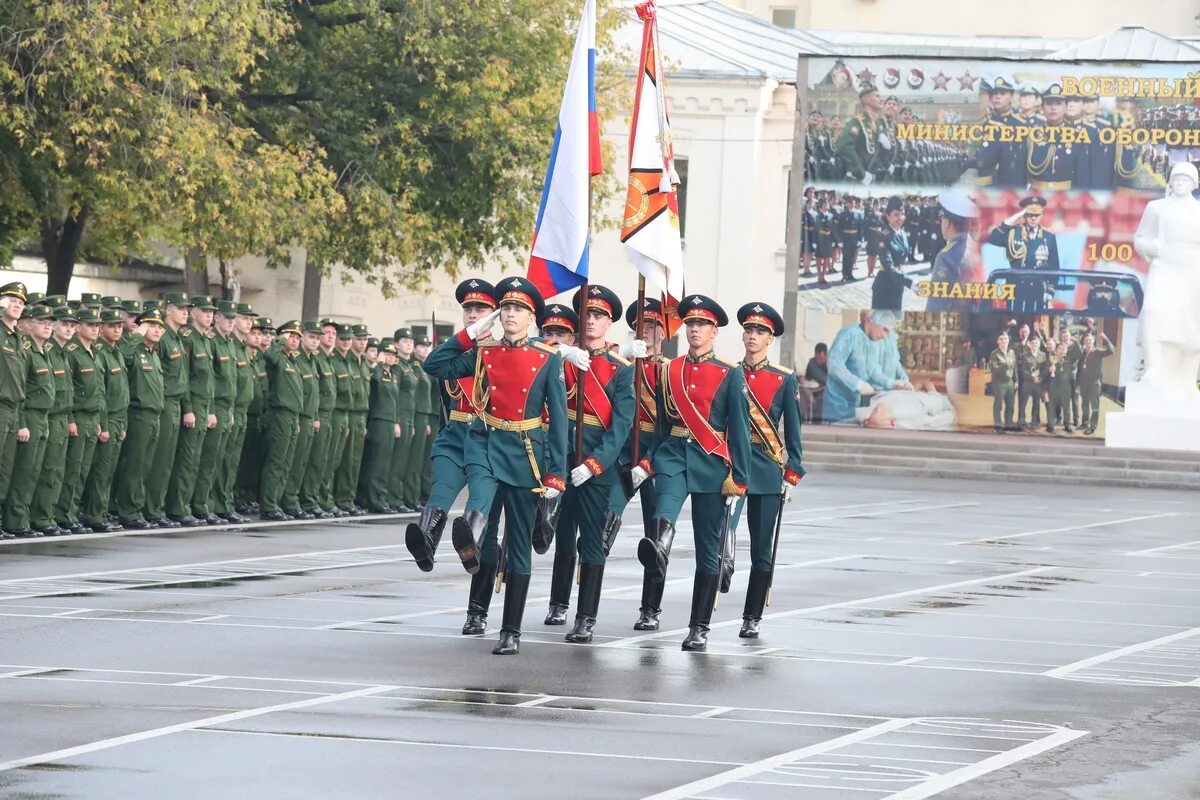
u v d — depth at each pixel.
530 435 23.50
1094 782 16.48
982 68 87.12
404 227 62.31
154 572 31.58
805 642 25.62
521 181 66.00
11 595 27.72
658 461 25.14
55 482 38.00
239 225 55.38
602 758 16.86
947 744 18.14
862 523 50.22
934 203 87.62
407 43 62.69
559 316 26.06
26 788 14.98
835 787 15.90
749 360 26.14
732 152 94.56
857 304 88.38
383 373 48.38
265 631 24.67
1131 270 86.25
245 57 54.16
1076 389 86.75
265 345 45.12
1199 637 27.62
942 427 87.94
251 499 46.28
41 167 55.66
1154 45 101.62
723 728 18.59
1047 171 86.81
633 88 93.69
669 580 33.47
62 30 50.28
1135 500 65.19
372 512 48.34
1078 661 24.58
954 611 30.05
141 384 40.12
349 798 14.95
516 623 23.38
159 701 19.12
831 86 88.19
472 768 16.22
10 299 36.38
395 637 24.52
